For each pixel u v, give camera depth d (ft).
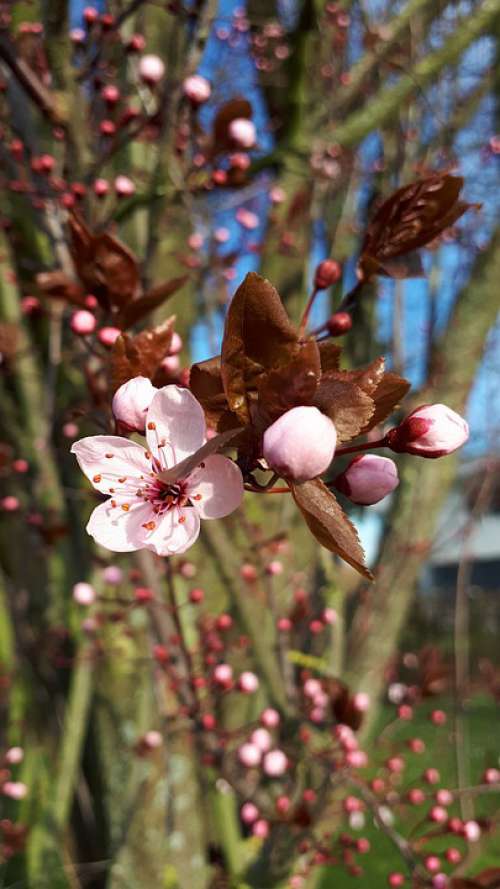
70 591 1.38
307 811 0.85
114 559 1.16
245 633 1.07
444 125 1.46
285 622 1.01
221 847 1.17
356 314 1.69
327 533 0.32
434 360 1.36
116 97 0.83
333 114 1.35
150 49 1.21
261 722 0.98
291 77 1.29
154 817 1.08
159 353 0.44
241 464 0.37
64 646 1.38
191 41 0.75
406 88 1.29
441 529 1.47
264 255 1.37
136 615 1.14
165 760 1.03
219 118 0.75
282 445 0.32
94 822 1.29
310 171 1.27
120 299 0.54
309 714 1.02
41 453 1.26
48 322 1.28
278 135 1.53
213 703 0.94
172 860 1.07
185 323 1.28
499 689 1.45
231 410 0.36
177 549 0.38
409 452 0.40
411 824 1.61
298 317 1.36
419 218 0.51
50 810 1.20
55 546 1.29
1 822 1.19
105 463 0.40
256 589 1.15
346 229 1.57
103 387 0.61
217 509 0.37
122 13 0.83
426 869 0.93
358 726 0.78
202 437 0.37
